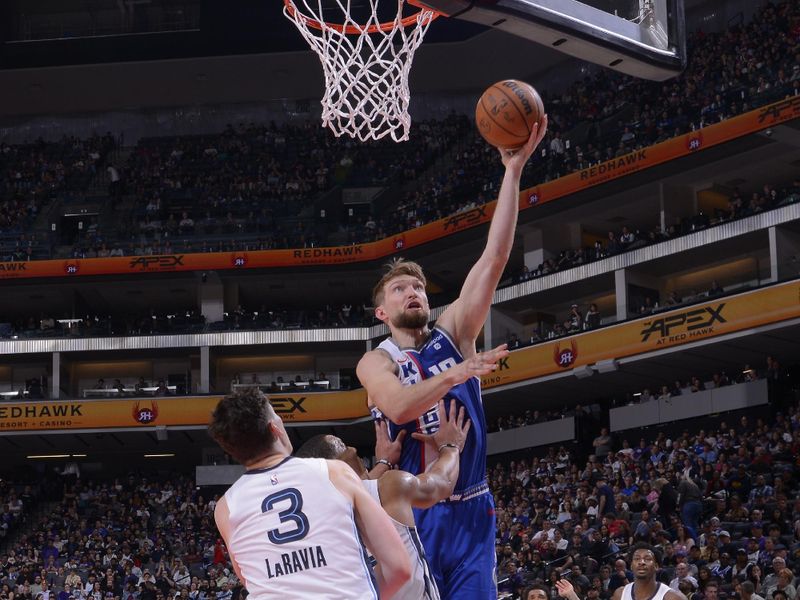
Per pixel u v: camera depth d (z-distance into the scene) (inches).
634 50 271.4
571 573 644.7
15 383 1544.0
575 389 1253.7
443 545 174.9
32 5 1724.9
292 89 1722.4
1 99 1743.4
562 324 1242.6
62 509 1332.4
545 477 1047.0
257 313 1513.3
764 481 794.8
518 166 192.9
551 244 1379.2
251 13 1670.8
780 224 1095.0
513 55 1638.8
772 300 1042.1
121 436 1439.5
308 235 1491.1
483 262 186.1
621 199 1304.1
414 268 186.2
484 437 182.5
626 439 1141.1
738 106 1179.3
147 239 1518.2
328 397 1376.7
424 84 1695.4
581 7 265.0
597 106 1449.3
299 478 146.2
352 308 1550.2
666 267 1232.8
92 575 1076.5
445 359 181.0
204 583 1011.3
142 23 1721.2
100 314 1600.6
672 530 750.5
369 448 1457.9
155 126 1766.7
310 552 142.4
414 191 1551.4
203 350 1455.5
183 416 1395.2
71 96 1744.6
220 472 1362.0
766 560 641.6
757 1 1432.1
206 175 1635.1
